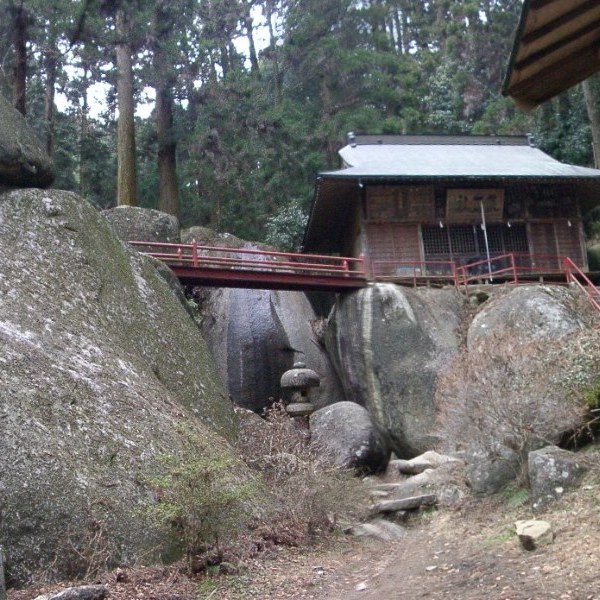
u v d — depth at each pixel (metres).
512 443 7.72
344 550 7.90
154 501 7.20
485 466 8.39
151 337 10.87
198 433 8.88
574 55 3.74
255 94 23.34
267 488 9.12
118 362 9.13
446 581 5.71
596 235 24.28
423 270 19.09
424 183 18.97
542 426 7.57
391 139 22.70
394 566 6.84
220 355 18.39
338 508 8.84
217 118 22.47
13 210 10.52
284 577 6.54
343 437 12.91
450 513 8.71
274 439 11.48
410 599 5.39
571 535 5.87
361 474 12.61
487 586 5.26
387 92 31.02
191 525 6.54
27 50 17.48
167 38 20.23
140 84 21.11
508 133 27.45
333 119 27.20
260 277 16.41
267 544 7.52
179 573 6.46
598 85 18.66
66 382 7.94
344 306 17.47
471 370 8.12
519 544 6.18
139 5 18.66
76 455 7.13
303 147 24.64
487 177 18.70
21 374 7.57
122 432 7.83
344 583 6.43
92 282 10.31
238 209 25.42
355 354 16.62
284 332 18.72
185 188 26.52
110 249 11.50
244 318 18.94
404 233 19.28
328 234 22.14
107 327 9.90
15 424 6.93
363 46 32.97
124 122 20.06
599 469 6.82
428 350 16.05
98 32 17.05
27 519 6.33
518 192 19.86
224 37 25.89
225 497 6.61
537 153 22.42
